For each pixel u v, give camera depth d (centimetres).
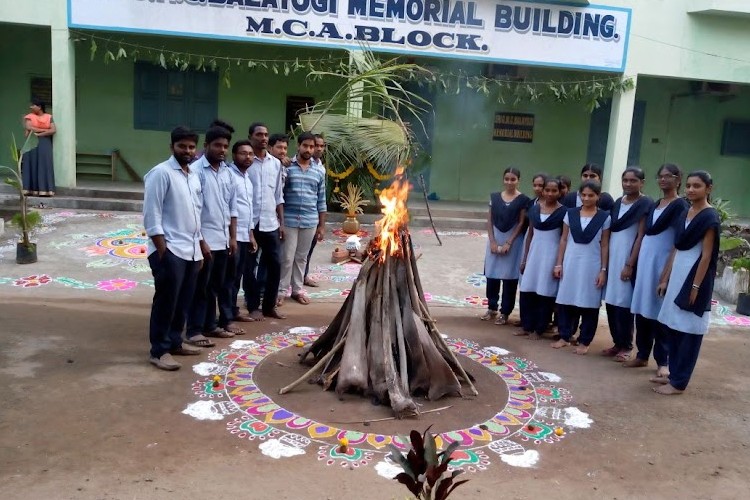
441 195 1480
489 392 472
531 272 604
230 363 500
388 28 1173
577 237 566
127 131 1370
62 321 578
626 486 350
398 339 457
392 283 473
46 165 1115
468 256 965
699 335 474
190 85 1370
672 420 440
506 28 1195
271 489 326
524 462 369
